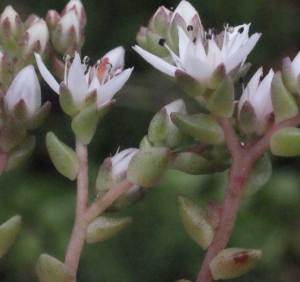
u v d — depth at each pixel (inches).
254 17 11.3
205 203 8.5
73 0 6.0
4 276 8.6
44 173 9.7
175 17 5.6
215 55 5.1
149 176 5.1
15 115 5.3
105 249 8.7
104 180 5.2
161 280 8.7
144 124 10.5
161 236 8.7
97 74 5.3
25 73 5.3
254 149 5.0
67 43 5.7
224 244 5.0
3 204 8.8
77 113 5.2
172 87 10.7
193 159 5.2
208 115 5.1
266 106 5.1
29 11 11.0
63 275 5.0
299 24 11.4
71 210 8.8
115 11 11.3
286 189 8.9
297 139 5.0
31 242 8.5
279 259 8.7
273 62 11.2
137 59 11.1
